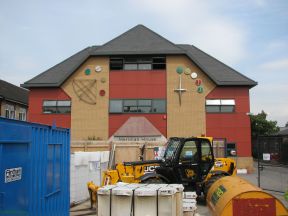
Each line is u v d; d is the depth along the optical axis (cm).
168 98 2973
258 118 5297
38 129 761
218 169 1518
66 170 953
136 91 2988
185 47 3606
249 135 2938
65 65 3247
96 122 2964
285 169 1777
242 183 777
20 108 3978
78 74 3012
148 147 2320
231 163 1536
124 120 2961
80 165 1462
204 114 2959
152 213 744
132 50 2972
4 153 618
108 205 762
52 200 841
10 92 3938
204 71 2959
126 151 2334
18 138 665
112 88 2995
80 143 2452
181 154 1406
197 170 1402
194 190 1396
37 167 750
